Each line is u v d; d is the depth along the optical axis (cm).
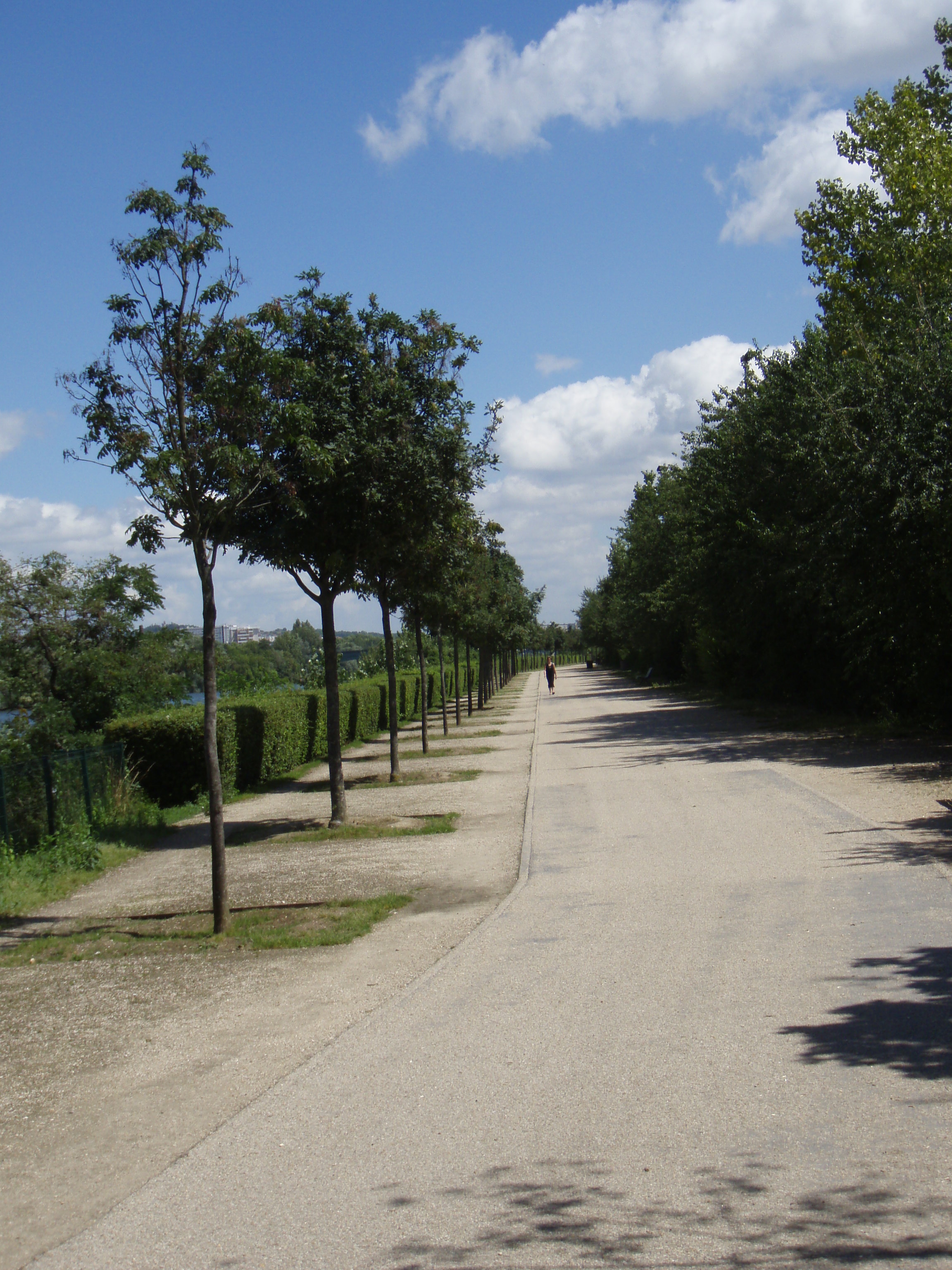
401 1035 593
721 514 2620
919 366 1766
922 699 2042
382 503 1410
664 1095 473
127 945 884
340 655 5138
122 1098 536
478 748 2662
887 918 746
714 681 4103
